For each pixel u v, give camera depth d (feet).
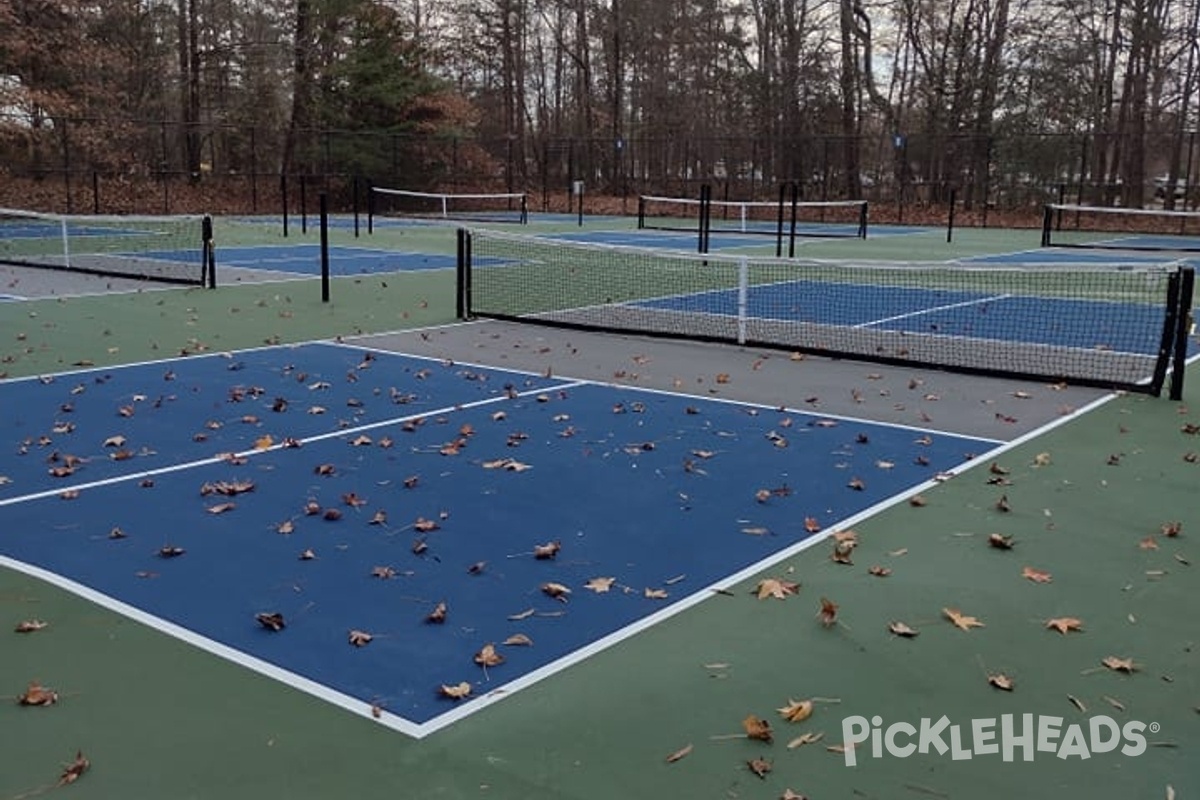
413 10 159.94
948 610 15.79
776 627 15.23
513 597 16.17
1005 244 89.30
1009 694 13.33
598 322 43.91
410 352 36.76
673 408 28.73
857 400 29.96
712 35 155.12
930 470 23.21
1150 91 129.49
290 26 135.64
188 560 17.54
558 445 24.86
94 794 10.94
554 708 12.80
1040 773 11.54
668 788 11.16
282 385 31.07
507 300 50.78
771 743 12.07
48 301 47.09
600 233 95.96
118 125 110.32
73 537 18.54
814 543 18.72
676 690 13.30
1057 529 19.51
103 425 26.18
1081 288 57.62
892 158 144.36
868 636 14.96
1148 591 16.66
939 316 47.24
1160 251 82.74
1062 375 33.27
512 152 148.05
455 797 10.92
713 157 148.77
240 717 12.51
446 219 115.14
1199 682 13.69
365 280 57.82
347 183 127.95
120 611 15.51
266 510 20.10
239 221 106.52
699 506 20.59
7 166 107.14
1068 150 126.62
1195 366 35.91
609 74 157.38
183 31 128.36
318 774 11.34
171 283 53.88
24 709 12.68
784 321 45.21
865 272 64.85
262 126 129.39
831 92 146.82
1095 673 13.92
